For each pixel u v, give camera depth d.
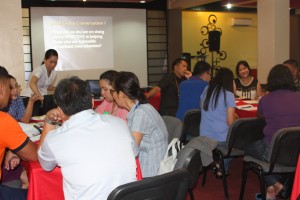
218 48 9.80
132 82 2.34
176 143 2.33
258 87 4.85
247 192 3.42
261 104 2.93
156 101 5.76
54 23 8.51
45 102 4.07
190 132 3.69
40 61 8.47
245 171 2.92
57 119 2.10
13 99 2.98
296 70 4.61
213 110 3.28
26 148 1.90
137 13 9.23
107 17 8.97
